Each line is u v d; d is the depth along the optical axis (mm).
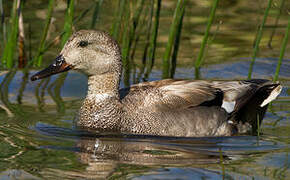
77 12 18516
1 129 11734
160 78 15523
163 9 20125
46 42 17234
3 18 16312
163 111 12078
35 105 13469
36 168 9633
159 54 17375
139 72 15930
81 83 15305
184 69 16250
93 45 12055
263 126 12656
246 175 9422
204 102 12422
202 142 11578
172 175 9406
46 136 11508
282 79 15711
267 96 12797
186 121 12008
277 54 17344
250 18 19906
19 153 10414
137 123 12008
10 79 15141
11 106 13312
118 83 12406
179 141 11570
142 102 12258
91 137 11625
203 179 9219
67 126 12234
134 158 10328
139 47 17875
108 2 18453
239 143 11531
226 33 18719
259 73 16047
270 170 9695
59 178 9203
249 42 18172
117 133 11969
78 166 9797
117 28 15156
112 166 9844
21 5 16016
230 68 16359
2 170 9500
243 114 12719
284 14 20203
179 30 15930
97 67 12156
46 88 14773
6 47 15648
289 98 14445
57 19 18719
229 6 20938
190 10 20250
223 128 12273
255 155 10641
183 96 12312
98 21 17719
